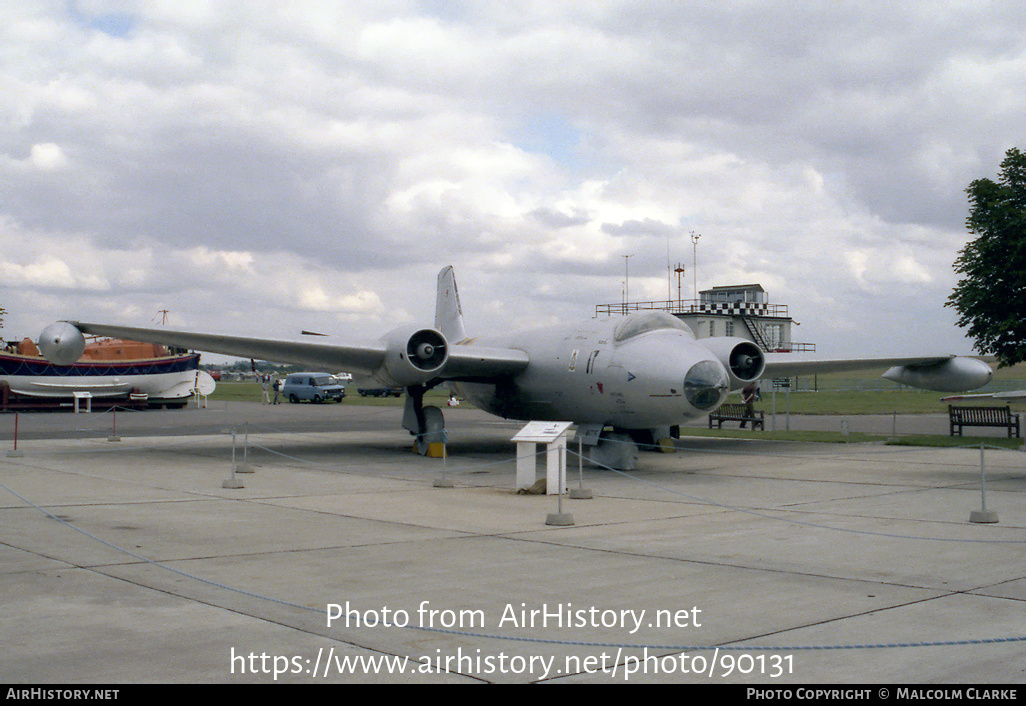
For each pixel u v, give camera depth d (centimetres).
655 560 881
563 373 2012
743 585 769
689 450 2344
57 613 662
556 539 1006
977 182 2602
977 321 2627
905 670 543
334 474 1770
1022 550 942
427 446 2197
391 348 2038
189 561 862
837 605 699
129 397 4684
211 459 2056
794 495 1436
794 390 7762
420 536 1022
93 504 1280
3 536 1001
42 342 1889
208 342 1994
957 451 2303
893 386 8112
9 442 2544
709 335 5891
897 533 1054
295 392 6066
